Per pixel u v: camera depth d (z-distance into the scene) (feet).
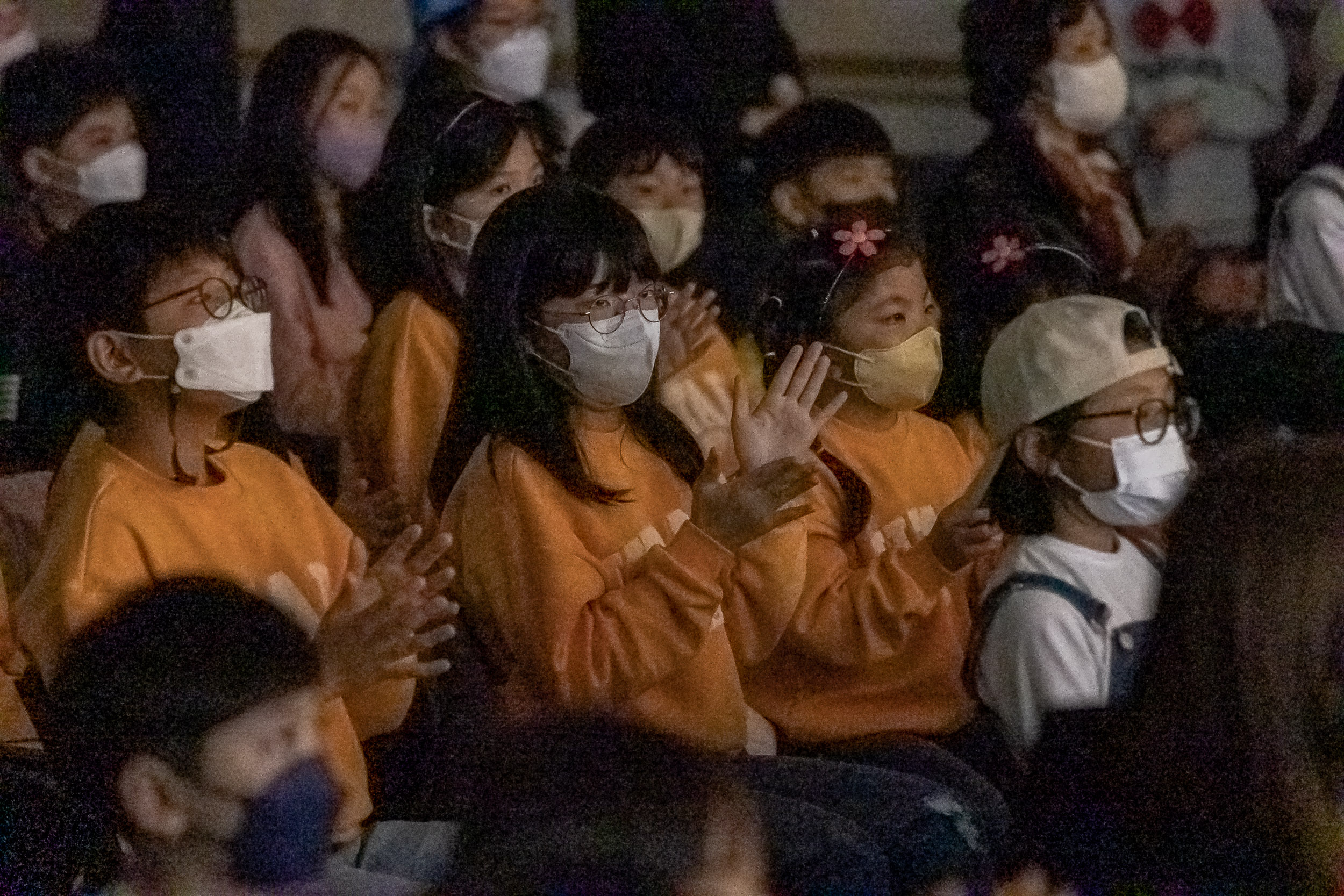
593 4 31.65
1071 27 32.83
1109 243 33.27
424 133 26.30
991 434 23.44
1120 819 18.31
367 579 20.20
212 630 15.47
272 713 15.30
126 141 26.63
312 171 26.76
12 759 19.01
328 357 26.32
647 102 31.30
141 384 20.38
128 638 15.46
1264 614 17.49
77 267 20.42
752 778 22.62
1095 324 22.38
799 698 24.50
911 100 34.96
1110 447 22.07
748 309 27.91
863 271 24.88
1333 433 26.58
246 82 29.55
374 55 27.89
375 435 25.44
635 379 22.25
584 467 22.26
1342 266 32.76
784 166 29.73
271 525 21.22
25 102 26.17
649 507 23.11
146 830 15.34
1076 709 20.15
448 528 22.25
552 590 21.34
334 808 15.98
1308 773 17.35
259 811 15.25
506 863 11.94
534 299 21.93
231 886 15.42
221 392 20.49
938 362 25.29
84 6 28.81
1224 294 33.83
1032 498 22.79
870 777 22.63
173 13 28.22
